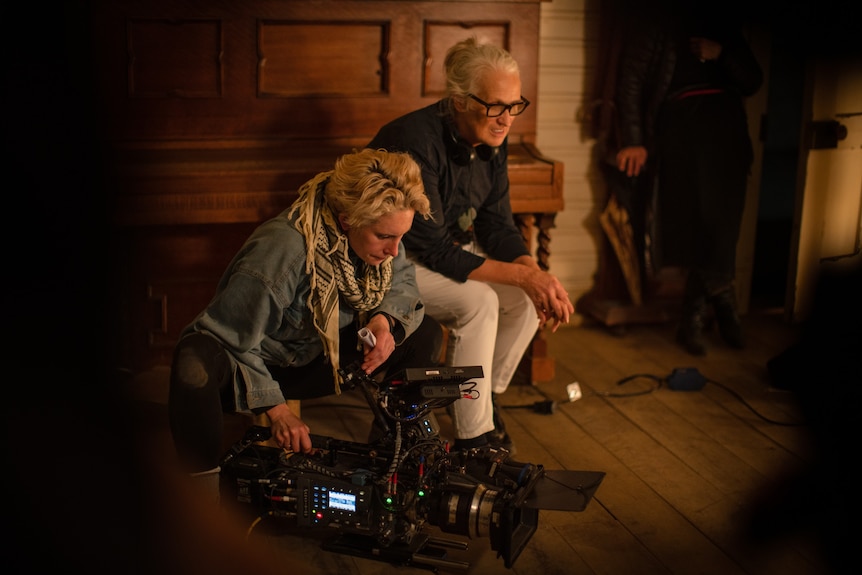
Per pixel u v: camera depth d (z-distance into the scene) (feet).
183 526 7.18
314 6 10.79
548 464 9.53
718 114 12.25
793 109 28.04
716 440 10.12
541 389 11.53
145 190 9.93
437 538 7.82
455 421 8.94
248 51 10.71
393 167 7.14
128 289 10.55
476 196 9.32
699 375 11.47
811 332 5.85
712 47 12.09
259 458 7.46
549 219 11.11
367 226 7.14
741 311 14.48
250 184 10.08
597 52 12.86
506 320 9.59
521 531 7.25
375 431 8.66
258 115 10.89
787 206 21.49
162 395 10.25
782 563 7.69
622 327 13.50
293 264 7.25
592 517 8.47
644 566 7.69
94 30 10.20
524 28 11.49
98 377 9.78
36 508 7.44
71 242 10.25
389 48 11.12
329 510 7.06
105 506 7.46
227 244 10.73
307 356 7.81
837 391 5.76
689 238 12.60
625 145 12.57
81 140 10.23
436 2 11.15
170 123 10.66
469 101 8.47
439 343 8.68
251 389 7.22
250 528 7.48
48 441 8.14
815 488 6.24
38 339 9.71
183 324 10.84
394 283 8.03
